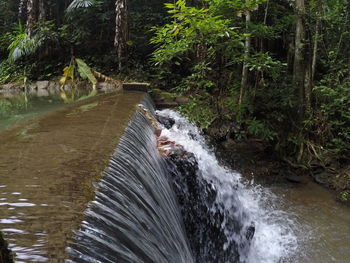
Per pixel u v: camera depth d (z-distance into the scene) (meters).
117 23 11.33
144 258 1.37
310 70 6.34
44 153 1.98
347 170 5.67
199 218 4.04
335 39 8.13
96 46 12.80
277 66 5.95
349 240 4.07
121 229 1.31
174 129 6.45
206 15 5.38
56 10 14.24
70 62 11.84
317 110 6.39
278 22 7.49
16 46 12.41
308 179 5.80
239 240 4.20
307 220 4.55
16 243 0.92
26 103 6.80
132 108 4.41
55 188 1.40
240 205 4.73
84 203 1.26
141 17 12.72
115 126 2.96
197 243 3.90
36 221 1.08
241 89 6.64
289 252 3.88
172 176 3.78
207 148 6.39
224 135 7.00
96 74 11.12
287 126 6.47
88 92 9.02
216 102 7.22
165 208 2.41
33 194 1.31
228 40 5.98
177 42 5.85
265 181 5.79
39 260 0.85
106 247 1.11
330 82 6.79
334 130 6.35
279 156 6.39
